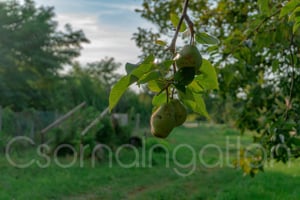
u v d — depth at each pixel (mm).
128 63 1099
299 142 3143
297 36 3438
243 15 5871
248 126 5102
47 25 30672
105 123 14484
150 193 9789
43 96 30672
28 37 29938
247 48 3346
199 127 40188
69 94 33812
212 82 1270
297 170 12188
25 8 30625
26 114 16547
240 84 4473
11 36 29188
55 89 32750
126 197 9523
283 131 3174
